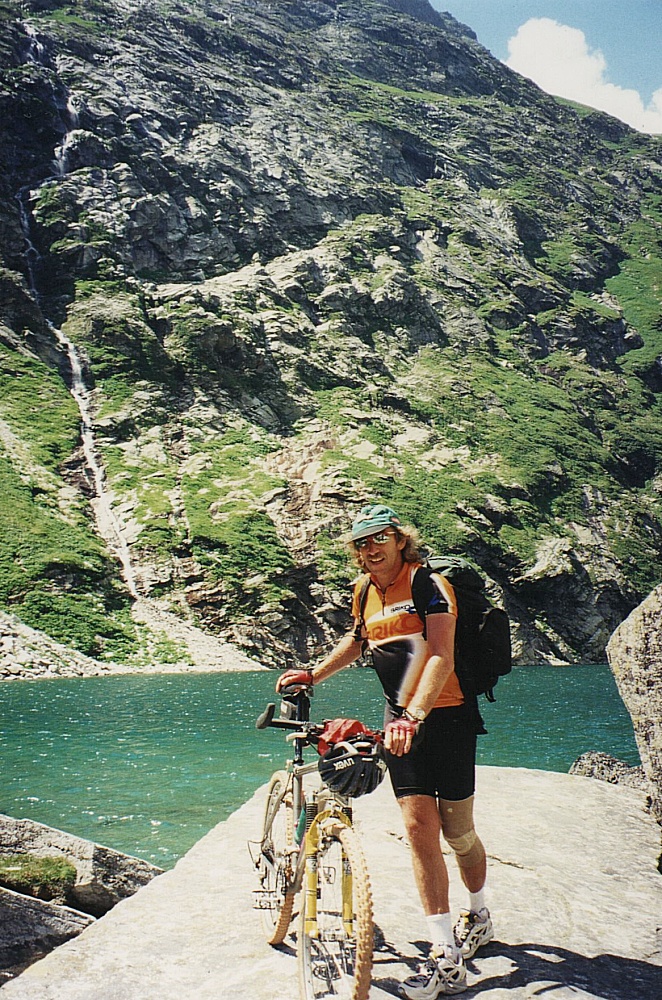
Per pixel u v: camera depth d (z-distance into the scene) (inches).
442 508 2472.9
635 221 5826.8
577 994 169.9
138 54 4261.8
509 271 4200.3
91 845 266.4
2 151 3312.0
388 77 6323.8
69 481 2295.8
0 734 834.2
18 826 265.9
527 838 292.4
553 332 4015.8
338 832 160.7
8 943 243.3
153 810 526.6
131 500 2260.1
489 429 3053.6
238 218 3619.6
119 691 1250.6
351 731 166.9
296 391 2886.3
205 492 2347.4
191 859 257.0
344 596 2075.5
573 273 4734.3
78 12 4436.5
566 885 243.3
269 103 4603.8
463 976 168.4
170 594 1985.7
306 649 1963.6
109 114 3698.3
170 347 2861.7
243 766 668.1
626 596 2559.1
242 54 5022.1
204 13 5442.9
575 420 3393.2
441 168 5039.4
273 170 3961.6
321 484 2440.9
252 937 195.5
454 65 6850.4
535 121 6673.2
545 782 384.8
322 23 6688.0
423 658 174.1
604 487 2999.5
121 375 2733.8
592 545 2677.2
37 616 1721.2
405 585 178.2
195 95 4229.8
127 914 210.7
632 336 4298.7
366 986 144.9
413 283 3649.1
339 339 3243.1
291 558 2142.0
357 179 4296.3
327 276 3531.0
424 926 201.5
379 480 2488.9
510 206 4894.2
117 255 3179.1
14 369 2613.2
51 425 2468.0
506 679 1734.7
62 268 3048.7
